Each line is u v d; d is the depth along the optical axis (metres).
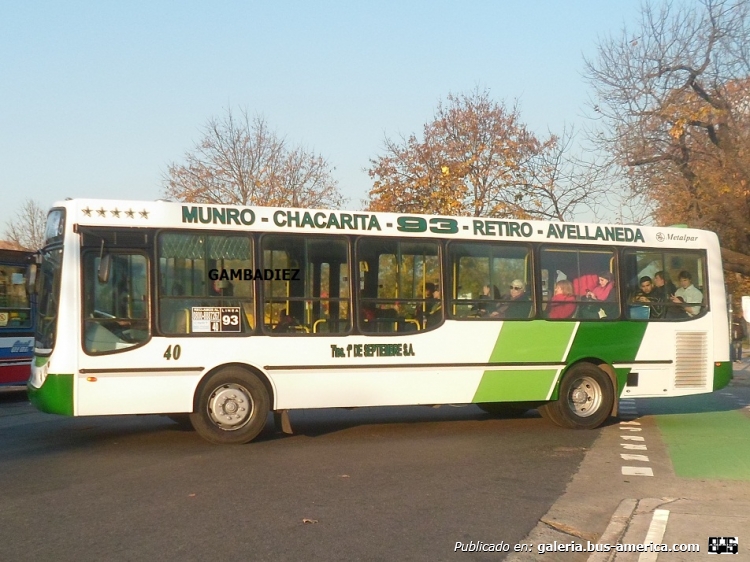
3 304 15.83
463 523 7.17
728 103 26.02
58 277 10.28
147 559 6.01
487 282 12.15
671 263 13.52
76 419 13.48
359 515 7.35
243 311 10.81
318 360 11.05
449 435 12.06
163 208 10.61
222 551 6.22
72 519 7.11
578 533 6.98
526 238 12.47
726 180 26.83
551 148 30.23
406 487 8.51
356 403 11.24
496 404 13.98
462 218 12.12
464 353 11.85
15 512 7.33
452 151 31.31
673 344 13.30
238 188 38.00
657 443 11.59
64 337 10.11
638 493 8.42
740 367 28.19
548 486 8.70
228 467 9.41
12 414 14.55
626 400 17.77
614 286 13.01
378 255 11.53
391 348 11.44
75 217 10.30
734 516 7.22
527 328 12.28
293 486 8.47
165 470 9.23
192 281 10.63
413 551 6.34
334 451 10.55
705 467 9.83
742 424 13.69
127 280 10.40
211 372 10.70
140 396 10.33
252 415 10.84
